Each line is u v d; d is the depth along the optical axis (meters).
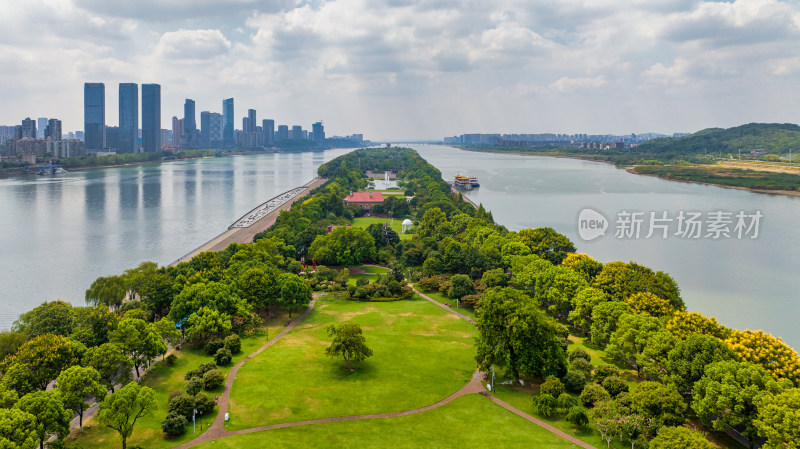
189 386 111.31
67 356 105.88
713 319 120.12
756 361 102.25
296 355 135.25
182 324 144.00
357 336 126.75
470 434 97.75
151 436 96.31
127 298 173.38
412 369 127.19
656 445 82.88
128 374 110.50
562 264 184.25
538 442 95.00
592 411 100.25
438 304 179.62
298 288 165.38
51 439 93.00
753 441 89.12
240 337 147.38
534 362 115.75
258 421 102.25
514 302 120.81
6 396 87.94
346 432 98.12
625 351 121.81
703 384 94.81
